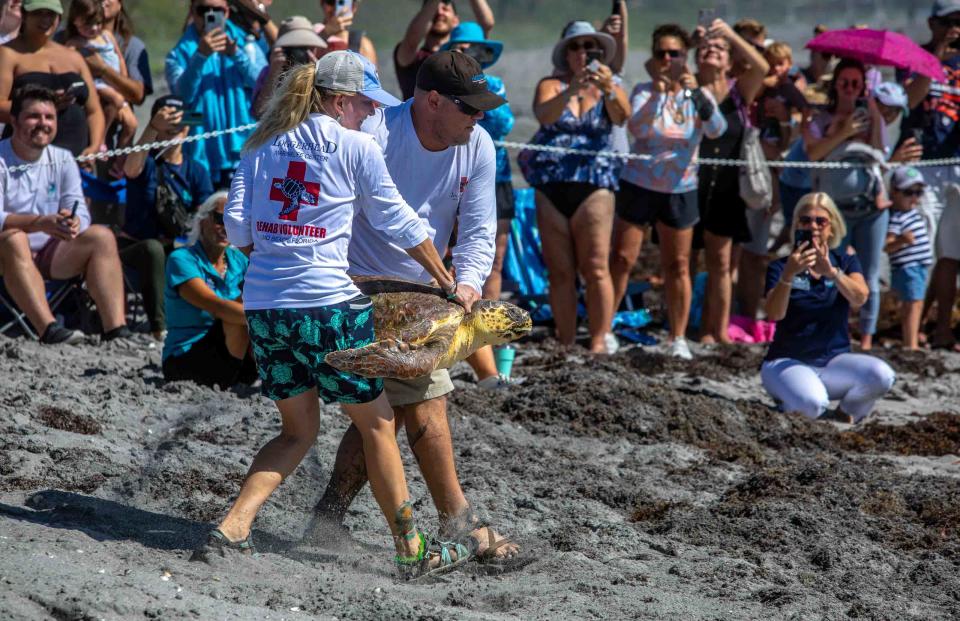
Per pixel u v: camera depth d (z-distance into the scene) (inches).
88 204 572.1
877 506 379.2
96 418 397.7
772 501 376.2
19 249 501.4
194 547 281.0
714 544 338.0
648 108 608.1
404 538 282.5
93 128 575.2
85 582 232.4
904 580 317.4
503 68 2090.3
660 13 3998.5
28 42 548.1
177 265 448.5
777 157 700.0
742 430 483.8
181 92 580.4
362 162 267.9
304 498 341.1
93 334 545.3
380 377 265.9
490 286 590.6
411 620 243.4
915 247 699.4
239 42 593.9
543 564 304.3
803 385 516.4
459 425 437.7
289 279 265.7
